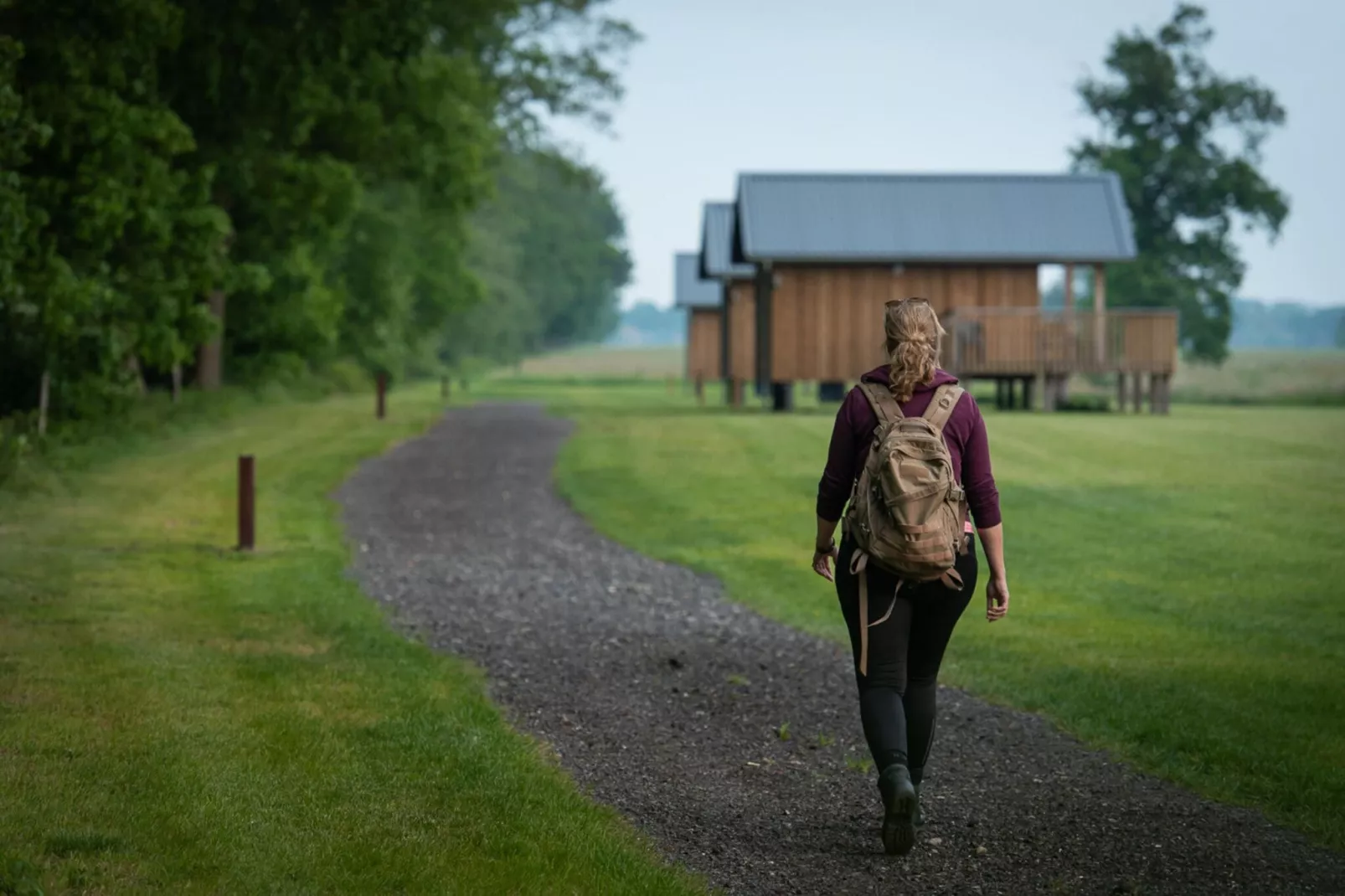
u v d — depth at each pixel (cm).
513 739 2202
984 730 2361
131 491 5972
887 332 1631
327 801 1808
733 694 2636
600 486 6669
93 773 1877
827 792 1972
